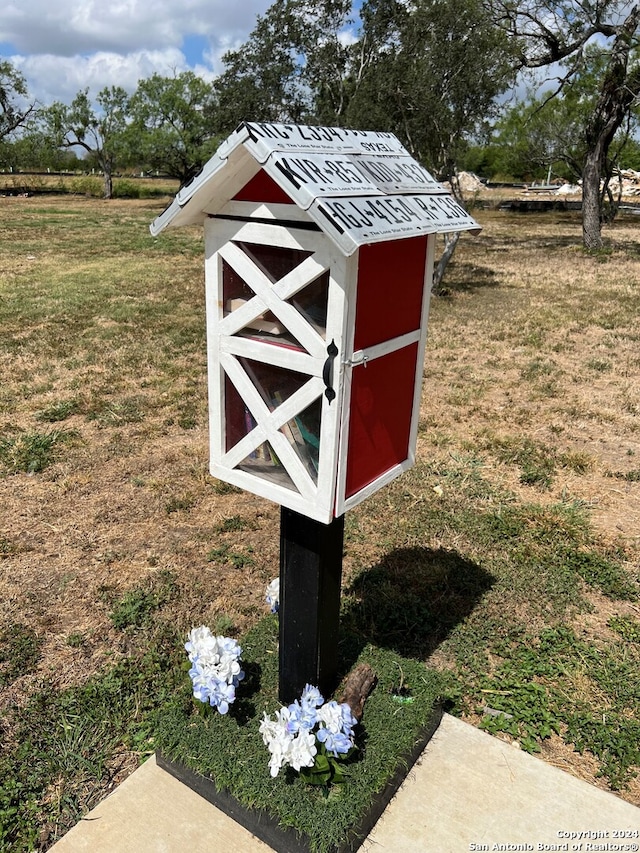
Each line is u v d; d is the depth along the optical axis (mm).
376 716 2299
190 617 3121
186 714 2354
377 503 4141
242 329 1963
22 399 5871
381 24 11859
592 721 2537
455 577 3424
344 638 2697
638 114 20500
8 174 44344
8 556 3568
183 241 17141
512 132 27578
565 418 5609
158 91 35281
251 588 3346
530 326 8633
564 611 3191
